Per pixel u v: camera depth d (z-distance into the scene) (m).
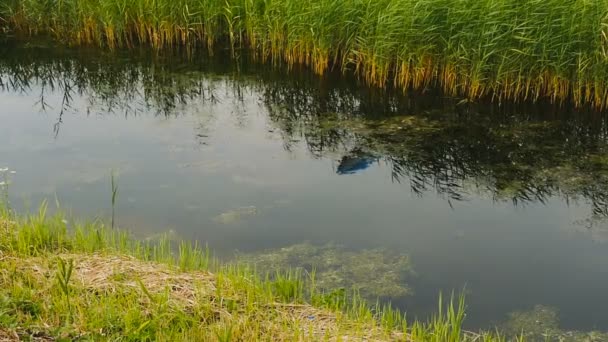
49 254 5.67
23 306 4.59
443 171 8.88
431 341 4.90
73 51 14.09
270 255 6.73
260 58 13.60
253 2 13.04
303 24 12.16
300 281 5.79
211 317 4.78
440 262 6.70
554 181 8.52
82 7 13.94
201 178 8.55
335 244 7.01
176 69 13.15
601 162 9.02
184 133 10.16
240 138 9.97
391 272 6.46
